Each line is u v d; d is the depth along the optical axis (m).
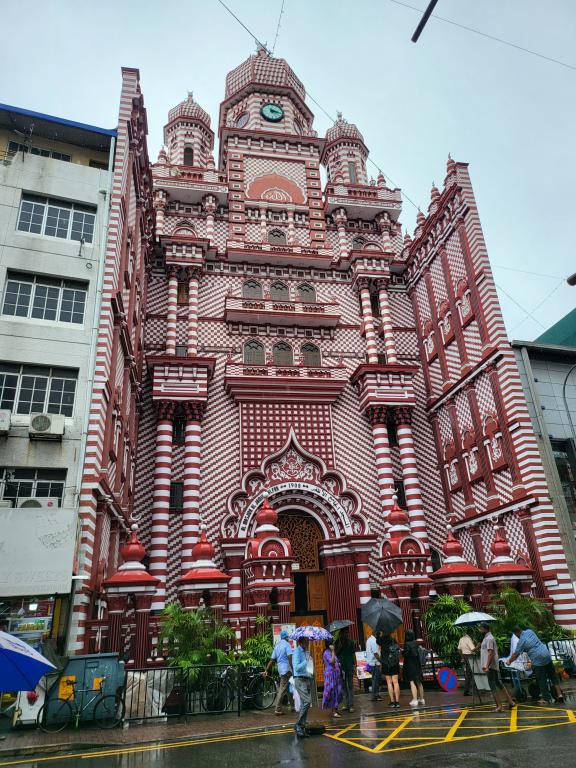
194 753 10.82
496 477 28.11
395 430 32.88
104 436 21.14
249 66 43.09
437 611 21.61
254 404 31.33
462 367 31.28
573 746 9.41
